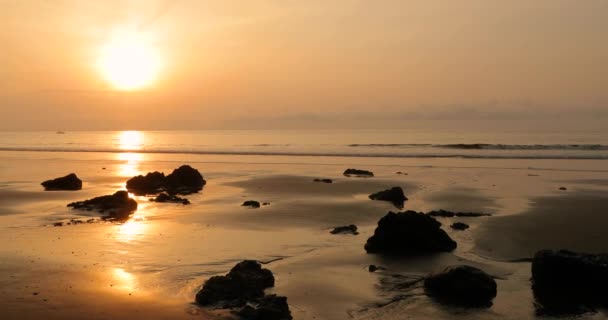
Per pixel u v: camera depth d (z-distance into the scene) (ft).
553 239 59.77
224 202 87.25
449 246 55.93
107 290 41.27
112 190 102.47
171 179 108.27
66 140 354.33
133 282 43.55
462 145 214.48
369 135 350.64
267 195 94.89
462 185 105.81
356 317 37.22
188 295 40.40
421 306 39.37
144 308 37.35
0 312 35.96
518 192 95.71
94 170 141.18
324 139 305.94
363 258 52.24
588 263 42.50
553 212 75.41
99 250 54.13
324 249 55.67
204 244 57.26
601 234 61.72
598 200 84.99
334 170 137.28
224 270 47.47
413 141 265.13
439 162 155.94
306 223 69.46
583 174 122.52
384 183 109.70
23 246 55.52
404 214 56.13
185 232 63.46
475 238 60.44
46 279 43.86
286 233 63.31
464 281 41.37
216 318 35.55
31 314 35.68
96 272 46.21
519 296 41.57
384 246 55.06
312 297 41.09
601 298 41.24
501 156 170.19
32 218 71.92
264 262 50.62
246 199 90.17
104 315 35.83
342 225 68.39
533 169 134.31
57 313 35.96
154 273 46.26
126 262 49.62
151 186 104.01
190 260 50.65
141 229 65.05
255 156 186.60
